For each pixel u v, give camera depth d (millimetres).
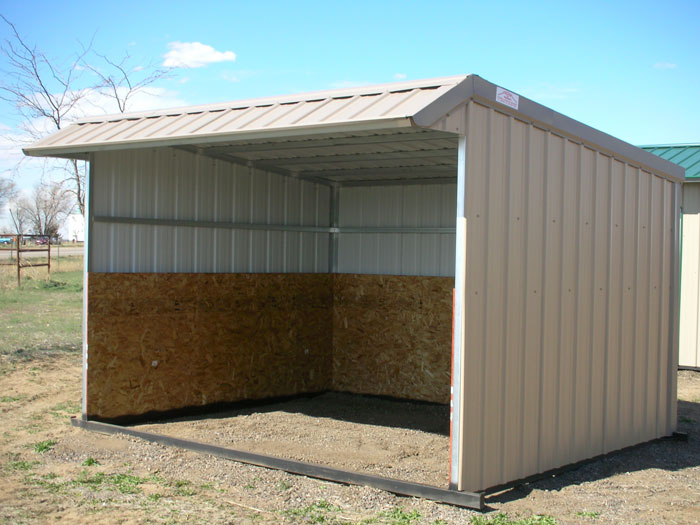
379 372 8344
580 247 5184
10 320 11875
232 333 7277
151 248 6461
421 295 8055
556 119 4836
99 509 3854
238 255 7426
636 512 4168
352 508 3998
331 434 6168
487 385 4258
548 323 4836
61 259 27422
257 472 4703
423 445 5867
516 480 4559
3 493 4059
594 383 5430
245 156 6988
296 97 5039
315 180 8445
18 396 6934
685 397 8422
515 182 4484
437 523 3754
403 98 4125
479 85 4105
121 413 6148
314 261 8531
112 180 6070
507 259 4410
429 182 8016
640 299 6047
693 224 10203
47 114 14914
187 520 3727
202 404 6945
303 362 8281
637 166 5934
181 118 5508
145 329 6355
